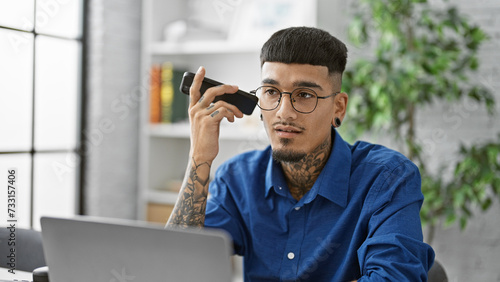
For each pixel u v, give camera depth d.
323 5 2.77
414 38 2.56
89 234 0.86
